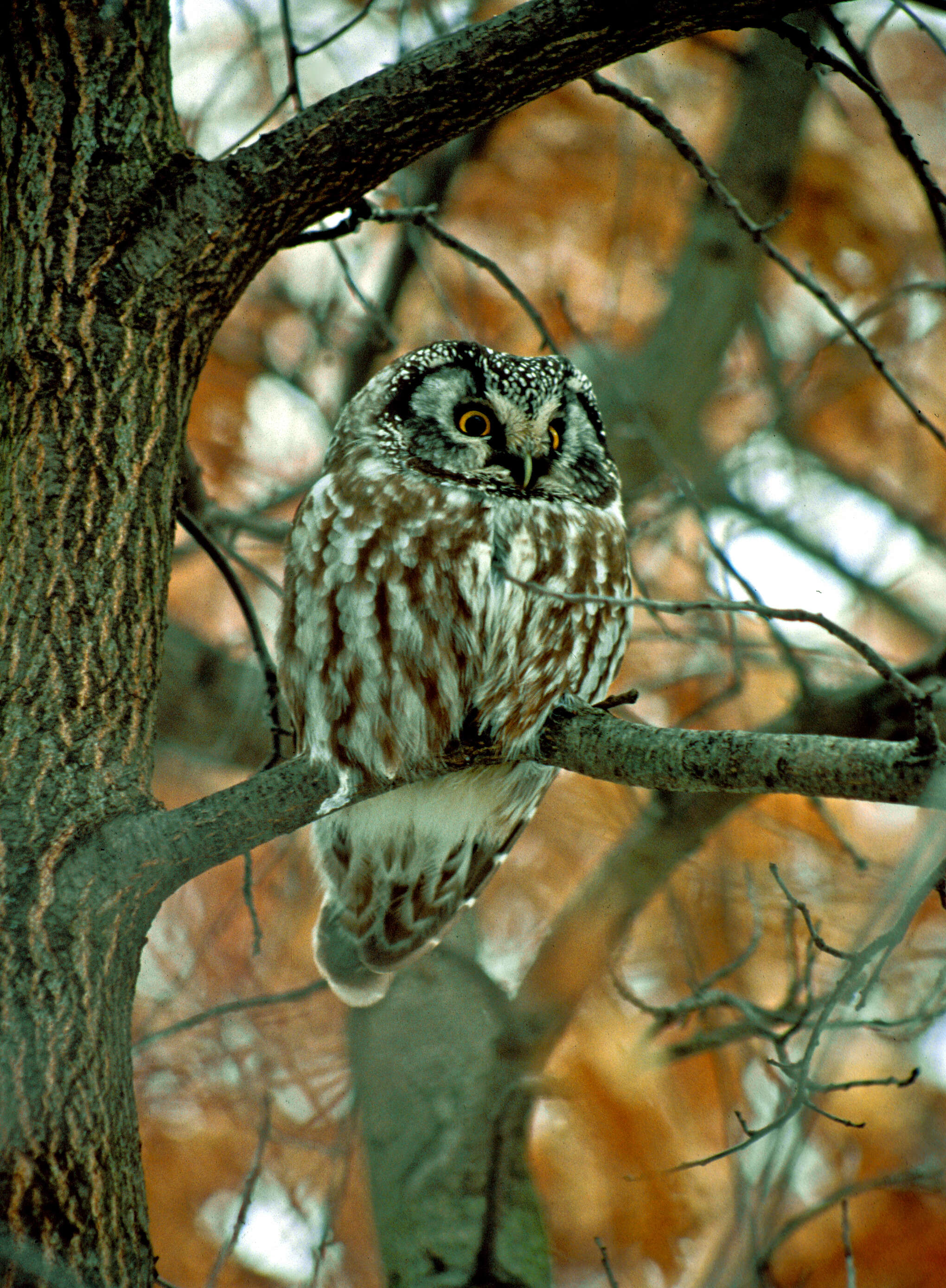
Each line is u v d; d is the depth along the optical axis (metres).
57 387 6.55
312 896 12.52
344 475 9.23
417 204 13.94
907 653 17.02
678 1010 9.48
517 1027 11.27
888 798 5.87
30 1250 5.50
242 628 13.86
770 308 16.33
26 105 6.73
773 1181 9.48
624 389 10.66
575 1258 11.34
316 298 14.25
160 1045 11.63
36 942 5.95
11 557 6.42
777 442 15.44
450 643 8.80
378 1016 11.48
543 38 6.65
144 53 6.87
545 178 14.69
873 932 9.98
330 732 8.92
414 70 6.70
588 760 6.96
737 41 14.67
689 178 14.62
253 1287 11.41
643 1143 11.27
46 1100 5.75
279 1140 10.62
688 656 13.98
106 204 6.68
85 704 6.32
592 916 11.09
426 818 9.31
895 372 15.72
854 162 14.98
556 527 9.27
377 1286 11.51
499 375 9.52
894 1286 11.27
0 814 6.10
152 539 6.65
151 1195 11.52
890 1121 11.97
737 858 12.45
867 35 7.92
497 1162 10.76
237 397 14.55
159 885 6.25
